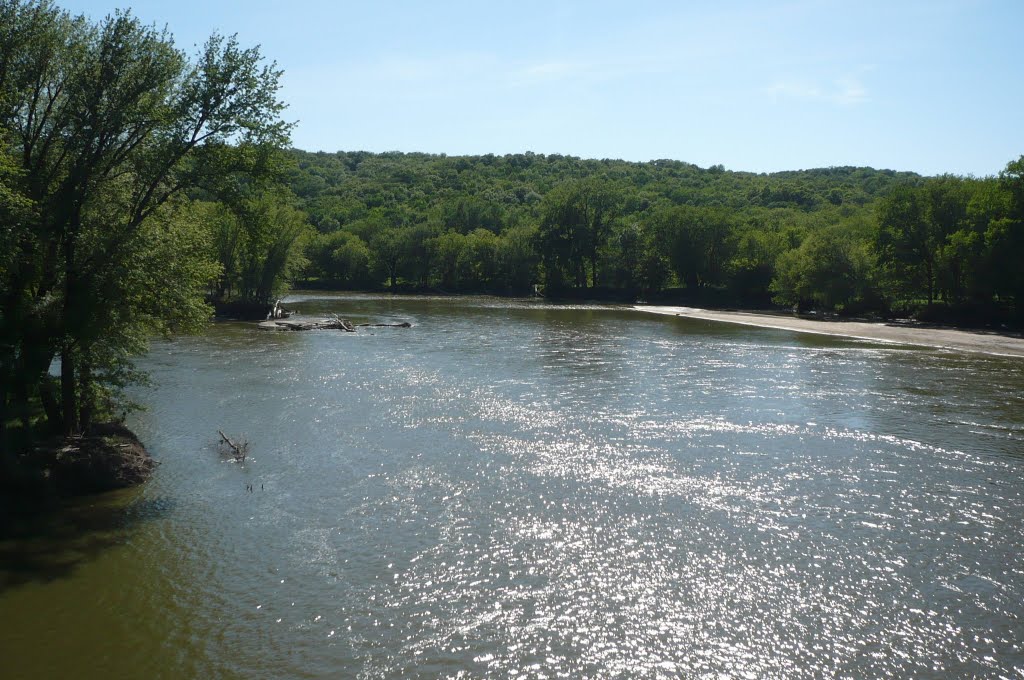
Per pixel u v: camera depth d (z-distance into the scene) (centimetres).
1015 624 1532
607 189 13750
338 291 14888
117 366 2598
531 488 2372
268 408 3497
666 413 3434
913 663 1405
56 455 2330
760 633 1509
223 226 7075
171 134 2533
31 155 2412
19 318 2230
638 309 10862
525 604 1630
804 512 2158
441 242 15000
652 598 1655
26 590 1689
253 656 1429
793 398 3784
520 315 9506
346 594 1675
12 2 2248
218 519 2119
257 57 2578
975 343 6134
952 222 7975
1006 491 2328
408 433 3055
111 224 2425
